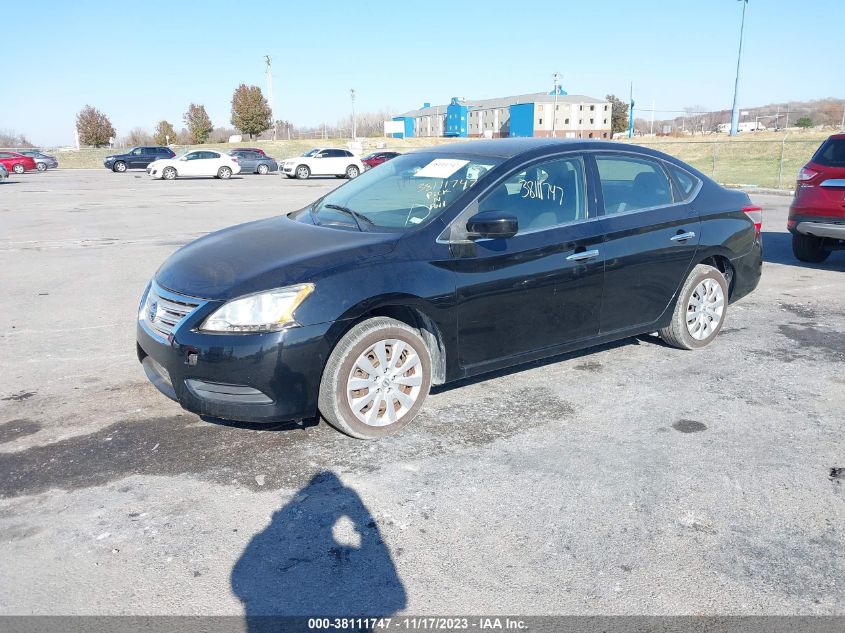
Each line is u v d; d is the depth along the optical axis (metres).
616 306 4.93
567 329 4.70
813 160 8.52
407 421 4.12
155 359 3.90
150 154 42.09
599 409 4.45
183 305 3.79
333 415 3.85
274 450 3.88
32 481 3.54
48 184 29.41
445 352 4.18
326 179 34.66
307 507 3.30
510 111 82.12
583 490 3.45
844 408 4.48
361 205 4.64
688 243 5.23
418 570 2.84
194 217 15.68
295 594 2.70
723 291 5.64
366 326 3.86
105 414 4.38
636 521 3.18
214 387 3.70
